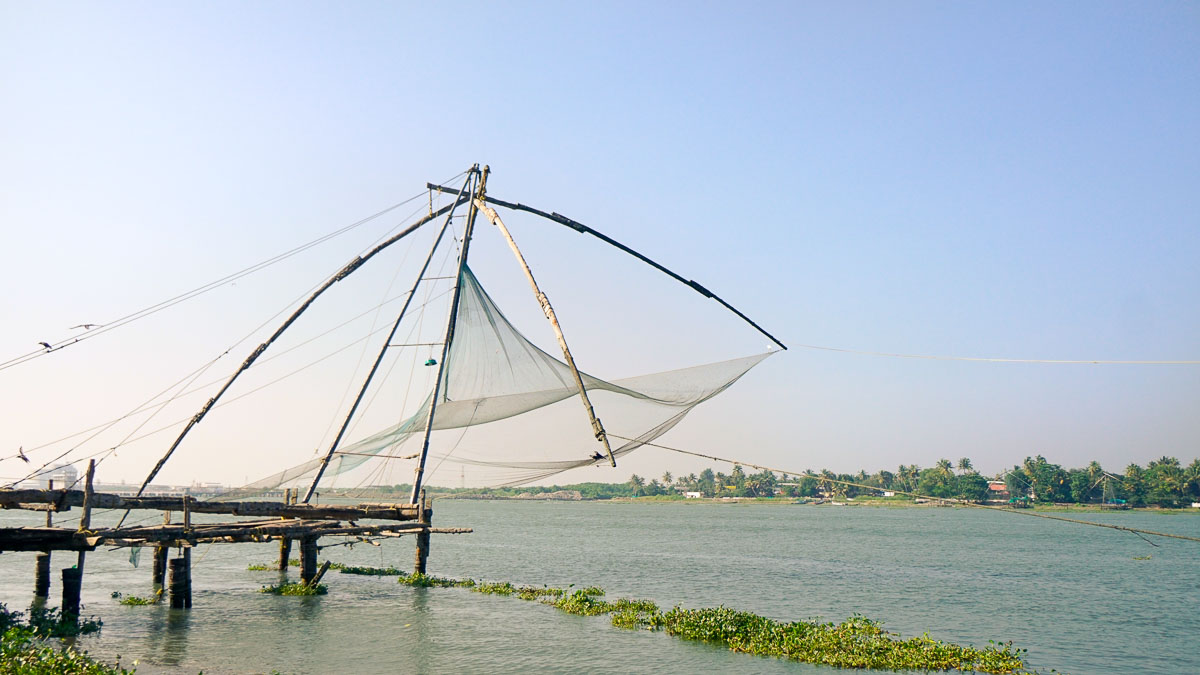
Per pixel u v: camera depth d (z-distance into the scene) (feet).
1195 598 122.52
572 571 148.77
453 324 75.46
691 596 118.42
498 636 79.51
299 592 101.60
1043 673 73.10
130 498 68.69
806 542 251.39
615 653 73.26
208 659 67.51
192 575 123.34
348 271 81.87
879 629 84.07
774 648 74.18
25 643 63.98
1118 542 270.05
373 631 80.74
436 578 121.29
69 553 158.30
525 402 71.97
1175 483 562.66
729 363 63.57
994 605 113.91
